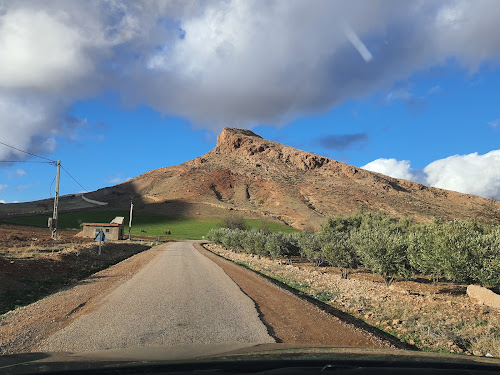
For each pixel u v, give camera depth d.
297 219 136.25
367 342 6.40
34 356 3.01
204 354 3.10
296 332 6.89
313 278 19.58
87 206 170.12
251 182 196.88
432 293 17.20
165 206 156.25
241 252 50.88
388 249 18.38
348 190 173.12
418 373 2.17
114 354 3.18
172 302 9.77
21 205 176.50
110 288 12.20
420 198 170.50
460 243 15.40
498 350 6.26
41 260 16.22
